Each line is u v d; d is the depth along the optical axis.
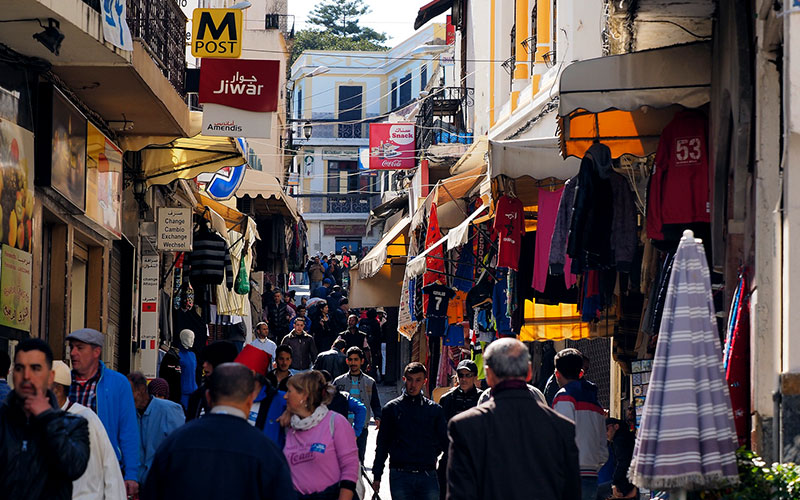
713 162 11.86
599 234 13.10
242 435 6.98
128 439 10.31
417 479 13.44
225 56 19.56
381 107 75.00
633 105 12.09
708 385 8.32
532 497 7.66
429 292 23.58
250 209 35.28
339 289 50.66
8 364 10.63
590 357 21.11
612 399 19.78
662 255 14.01
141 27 16.30
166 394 13.89
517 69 25.67
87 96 16.47
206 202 28.45
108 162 17.84
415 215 25.27
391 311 41.53
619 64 12.12
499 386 7.95
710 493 8.37
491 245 19.84
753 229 10.19
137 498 10.44
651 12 11.65
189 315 24.83
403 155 38.50
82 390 10.25
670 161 12.48
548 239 15.79
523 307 17.59
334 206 75.06
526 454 7.73
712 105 11.87
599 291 14.90
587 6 20.36
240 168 27.83
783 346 8.71
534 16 25.27
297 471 9.91
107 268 18.70
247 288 28.17
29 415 7.37
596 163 12.86
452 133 34.22
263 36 44.50
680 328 8.40
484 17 32.69
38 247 14.48
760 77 9.68
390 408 13.62
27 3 12.34
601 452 12.21
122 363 20.92
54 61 14.58
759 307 9.44
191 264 24.53
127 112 17.52
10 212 12.81
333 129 75.12
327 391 10.15
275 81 19.45
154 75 16.27
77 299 18.03
